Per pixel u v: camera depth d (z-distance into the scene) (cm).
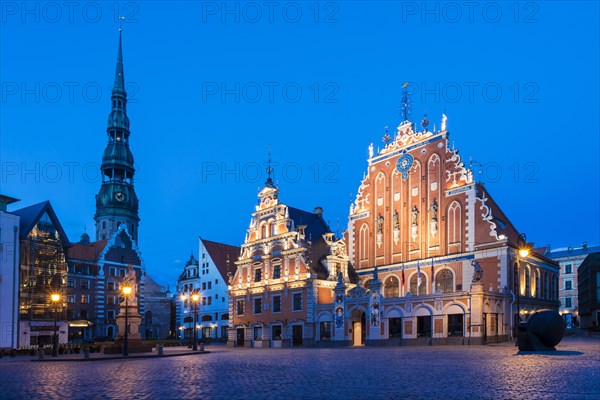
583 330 6406
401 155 7212
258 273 7612
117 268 10462
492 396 1568
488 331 5300
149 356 4444
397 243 7056
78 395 1808
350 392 1731
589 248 11719
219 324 10431
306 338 6675
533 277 6612
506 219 6812
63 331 8312
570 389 1681
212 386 1986
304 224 7594
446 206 6575
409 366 2717
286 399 1599
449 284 6369
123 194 14075
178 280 11619
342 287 6388
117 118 14312
